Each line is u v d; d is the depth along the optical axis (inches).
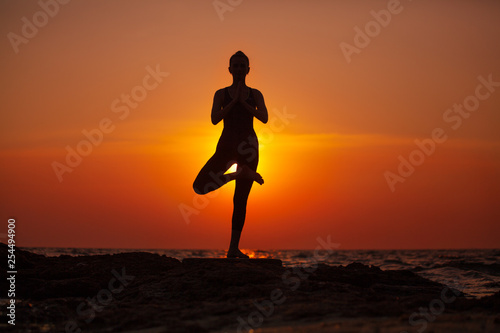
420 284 349.7
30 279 369.1
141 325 252.4
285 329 221.0
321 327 220.5
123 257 422.6
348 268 385.4
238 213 359.9
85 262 415.5
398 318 242.2
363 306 262.4
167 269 399.9
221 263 348.5
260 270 327.6
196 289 304.7
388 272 378.3
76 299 331.9
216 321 245.4
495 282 612.7
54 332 257.8
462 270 834.2
